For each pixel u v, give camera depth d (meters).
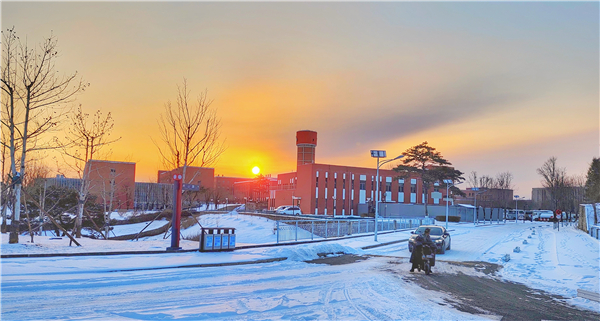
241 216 65.00
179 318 8.65
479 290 13.24
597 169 68.31
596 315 10.14
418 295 12.04
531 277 16.30
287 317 9.05
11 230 17.80
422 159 75.62
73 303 9.44
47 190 35.56
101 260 15.59
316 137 92.81
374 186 88.56
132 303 9.73
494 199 127.00
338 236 35.78
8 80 18.38
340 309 9.95
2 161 23.55
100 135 26.48
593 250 25.66
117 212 62.03
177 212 20.09
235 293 11.39
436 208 84.50
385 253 24.83
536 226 71.00
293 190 87.12
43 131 19.81
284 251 20.23
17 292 10.14
